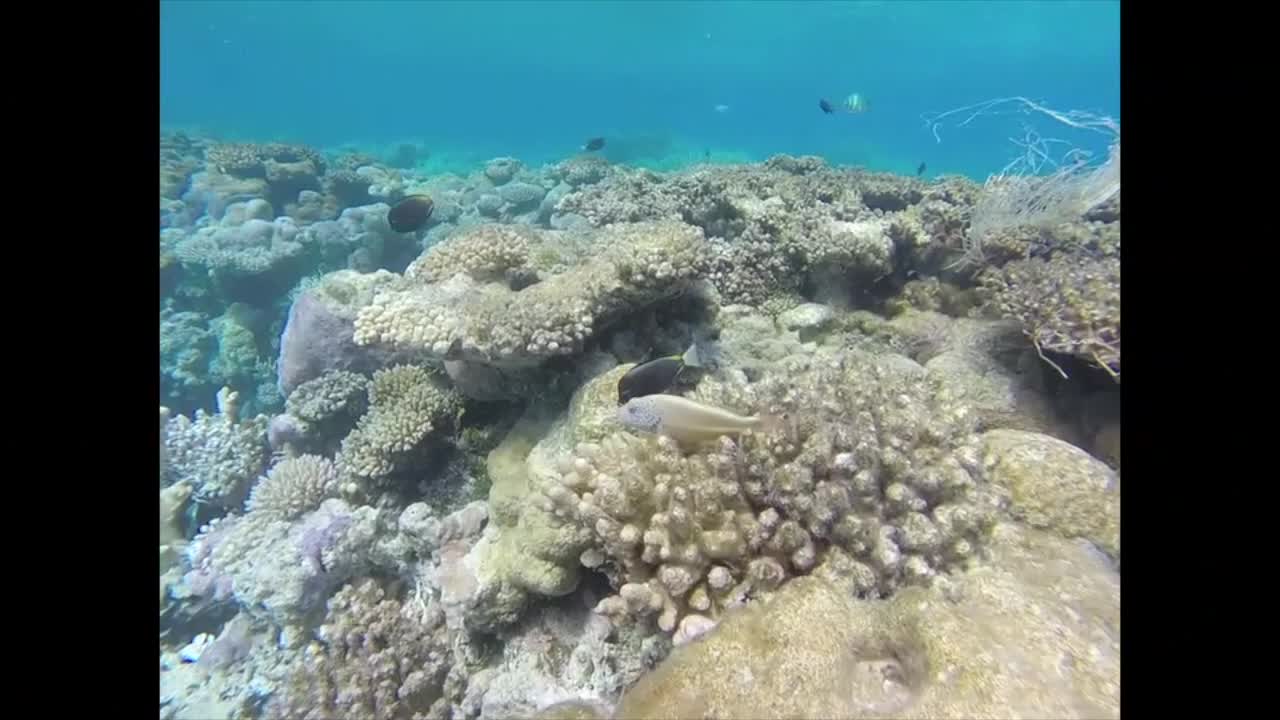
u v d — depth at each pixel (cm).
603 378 480
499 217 1391
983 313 611
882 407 360
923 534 286
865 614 255
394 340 510
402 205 743
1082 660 217
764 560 290
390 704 397
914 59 8569
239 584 489
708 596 296
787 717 221
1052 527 303
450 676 421
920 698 217
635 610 295
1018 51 7919
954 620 239
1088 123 654
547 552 392
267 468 674
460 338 495
